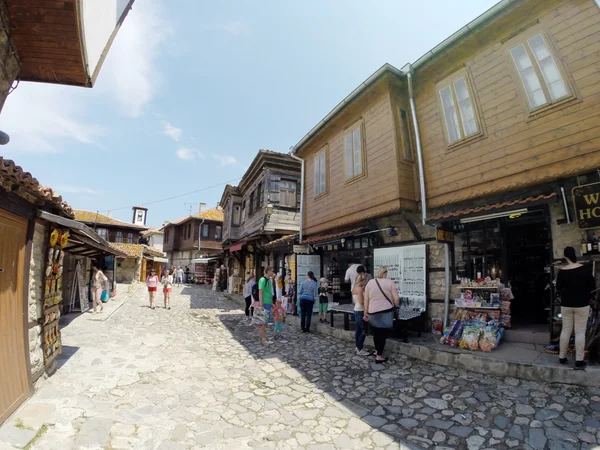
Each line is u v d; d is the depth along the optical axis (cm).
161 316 1228
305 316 934
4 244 396
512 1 602
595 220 509
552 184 577
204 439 371
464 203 729
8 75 423
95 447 341
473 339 599
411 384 519
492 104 665
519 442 352
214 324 1086
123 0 498
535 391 452
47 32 390
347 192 1002
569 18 559
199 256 3562
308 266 1184
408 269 841
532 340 601
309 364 641
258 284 857
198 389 514
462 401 450
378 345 624
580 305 464
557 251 569
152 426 393
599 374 435
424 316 784
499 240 684
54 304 564
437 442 363
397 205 790
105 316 1141
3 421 364
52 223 539
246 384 539
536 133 589
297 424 409
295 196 1661
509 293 655
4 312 393
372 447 358
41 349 504
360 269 722
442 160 761
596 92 520
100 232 3378
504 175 632
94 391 483
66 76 470
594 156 511
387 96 852
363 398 482
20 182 385
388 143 840
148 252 3050
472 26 668
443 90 771
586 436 347
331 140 1122
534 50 606
